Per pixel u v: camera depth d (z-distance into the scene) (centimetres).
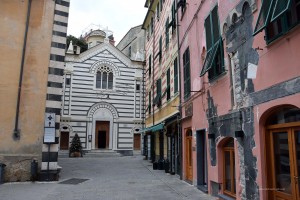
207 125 1117
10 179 1371
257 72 750
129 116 3503
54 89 1512
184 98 1459
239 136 827
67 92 3325
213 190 1059
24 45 1490
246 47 812
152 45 2588
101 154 3250
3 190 1177
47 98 1487
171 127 1727
